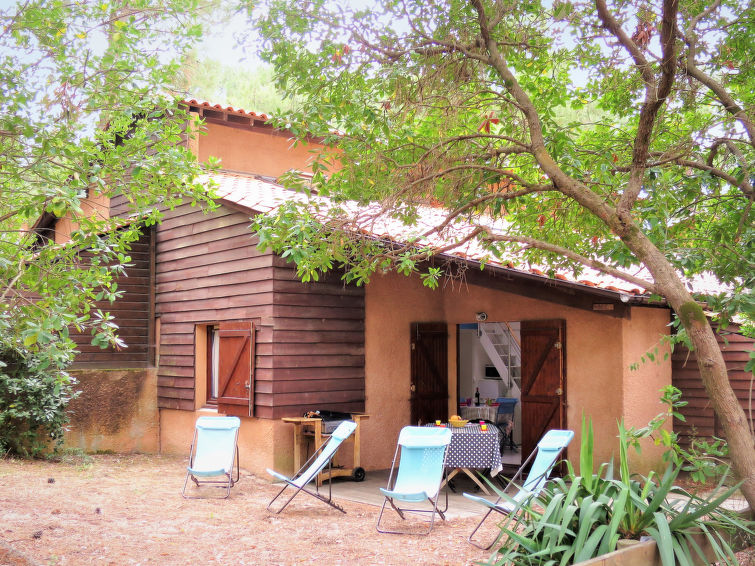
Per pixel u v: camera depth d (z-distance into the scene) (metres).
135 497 8.74
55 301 5.63
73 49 5.79
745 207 6.38
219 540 6.82
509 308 11.30
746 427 4.87
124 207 13.51
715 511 4.94
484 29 6.39
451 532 7.19
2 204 6.14
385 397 11.36
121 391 12.48
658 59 5.93
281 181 6.66
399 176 6.83
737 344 10.73
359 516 7.99
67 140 5.77
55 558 5.95
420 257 6.77
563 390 10.35
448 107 6.63
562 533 4.50
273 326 10.16
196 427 9.48
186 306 12.08
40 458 11.27
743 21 6.73
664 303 9.92
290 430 10.25
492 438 8.75
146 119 6.53
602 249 7.30
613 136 8.09
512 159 7.86
